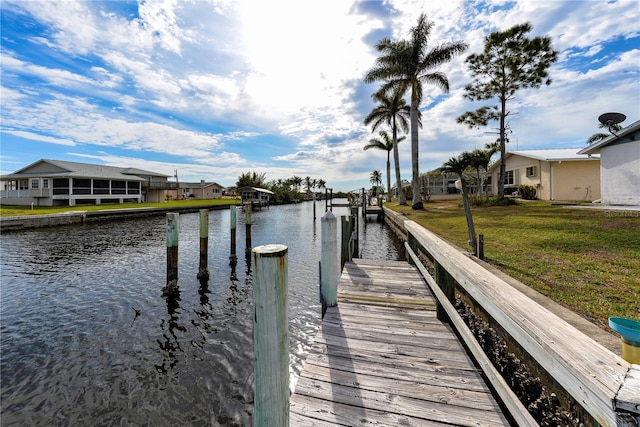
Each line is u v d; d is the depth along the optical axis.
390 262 5.39
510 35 13.13
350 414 1.65
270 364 1.18
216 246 10.72
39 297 5.53
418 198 15.96
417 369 2.08
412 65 15.81
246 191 40.06
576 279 3.36
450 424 1.56
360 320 2.91
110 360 3.49
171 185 36.75
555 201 15.26
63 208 20.81
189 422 2.56
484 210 12.66
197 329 4.29
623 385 0.70
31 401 2.79
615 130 9.81
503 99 14.52
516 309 1.34
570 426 1.54
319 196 72.38
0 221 12.79
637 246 4.75
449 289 2.83
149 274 7.02
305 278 6.76
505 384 1.45
